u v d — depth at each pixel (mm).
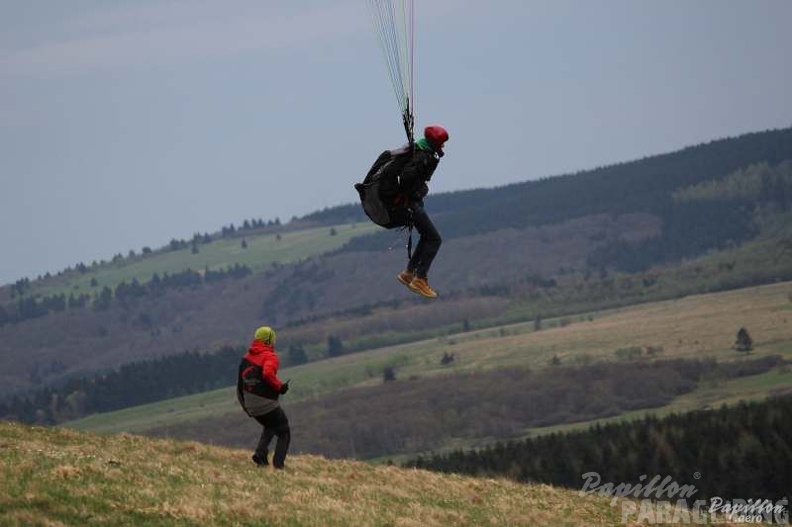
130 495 45812
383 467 70688
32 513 41125
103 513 42781
